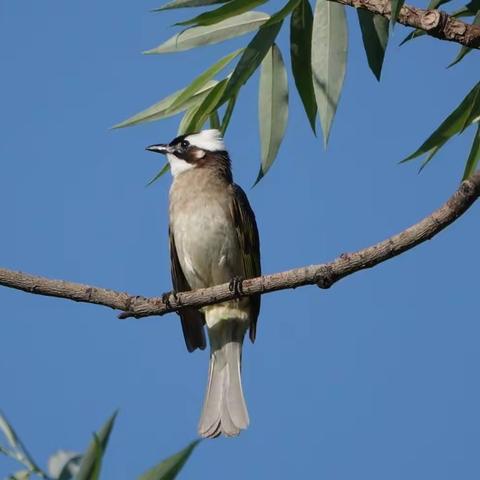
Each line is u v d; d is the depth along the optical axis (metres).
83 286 9.93
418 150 9.80
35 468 7.36
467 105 9.69
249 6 9.61
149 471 6.63
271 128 10.54
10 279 9.73
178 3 9.54
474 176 8.40
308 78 10.41
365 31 9.85
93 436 6.48
